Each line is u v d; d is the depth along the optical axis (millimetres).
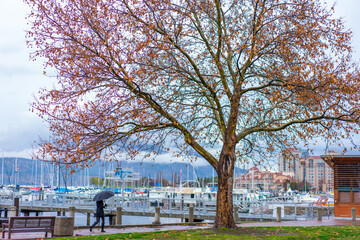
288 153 21234
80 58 17984
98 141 17844
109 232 21750
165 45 18766
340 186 32781
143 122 18594
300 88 18219
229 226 19359
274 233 18250
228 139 19344
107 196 22453
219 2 18906
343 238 17734
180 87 19109
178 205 71250
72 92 17781
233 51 18781
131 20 18828
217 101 18969
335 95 18234
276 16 19500
